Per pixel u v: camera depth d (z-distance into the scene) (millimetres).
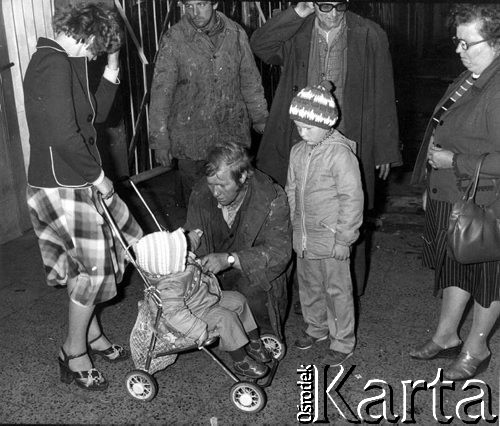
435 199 3639
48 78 3205
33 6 5574
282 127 4395
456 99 3451
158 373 3881
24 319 4531
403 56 15219
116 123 6457
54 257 3570
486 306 3543
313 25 4152
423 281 4977
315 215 3732
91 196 3441
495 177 3287
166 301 3289
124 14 6480
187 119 4777
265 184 3711
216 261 3629
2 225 5699
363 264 4547
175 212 6406
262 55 4410
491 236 3295
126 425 3475
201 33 4613
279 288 3855
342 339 3939
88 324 3809
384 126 4281
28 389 3777
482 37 3154
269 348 3934
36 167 3391
